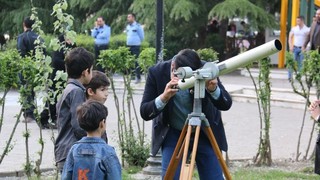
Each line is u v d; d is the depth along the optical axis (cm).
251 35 3706
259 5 3562
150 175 1183
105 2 3934
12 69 1122
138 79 2528
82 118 695
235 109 2180
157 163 1184
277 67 3291
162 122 833
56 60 1598
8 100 2275
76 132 756
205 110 818
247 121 1912
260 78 1319
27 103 1166
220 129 838
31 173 1191
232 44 3697
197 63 784
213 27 3750
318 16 2600
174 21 3581
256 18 3403
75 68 790
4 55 1128
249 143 1566
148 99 830
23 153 1396
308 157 1405
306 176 1202
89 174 683
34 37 1739
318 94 1320
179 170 805
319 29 2586
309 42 2680
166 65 835
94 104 704
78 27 3981
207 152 823
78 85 794
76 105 768
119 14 3869
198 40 3744
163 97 790
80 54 794
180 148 787
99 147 691
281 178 1180
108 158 688
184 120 822
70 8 4038
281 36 3259
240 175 1196
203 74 730
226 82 2838
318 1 3089
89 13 4109
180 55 786
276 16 3812
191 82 750
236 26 3866
